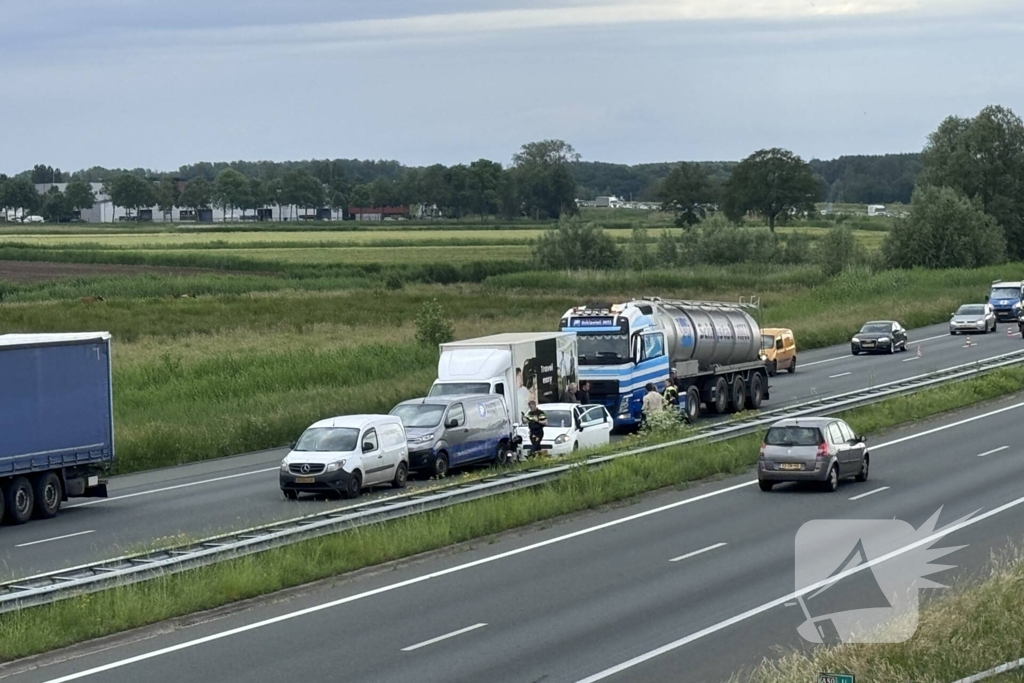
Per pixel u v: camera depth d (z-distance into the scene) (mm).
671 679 58719
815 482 116000
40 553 94938
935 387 186875
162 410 176000
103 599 72125
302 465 119312
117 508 119125
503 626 69500
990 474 122375
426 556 90562
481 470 137625
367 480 122375
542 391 156500
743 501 112062
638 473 119688
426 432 133625
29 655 64750
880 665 54688
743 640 65312
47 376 115062
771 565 84250
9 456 111188
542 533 99125
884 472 126938
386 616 72438
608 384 162500
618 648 64312
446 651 64375
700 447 132750
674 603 74125
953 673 54719
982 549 87438
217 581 77312
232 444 161500
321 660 62938
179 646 66312
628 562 86688
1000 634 59656
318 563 84562
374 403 177000
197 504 118750
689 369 170250
